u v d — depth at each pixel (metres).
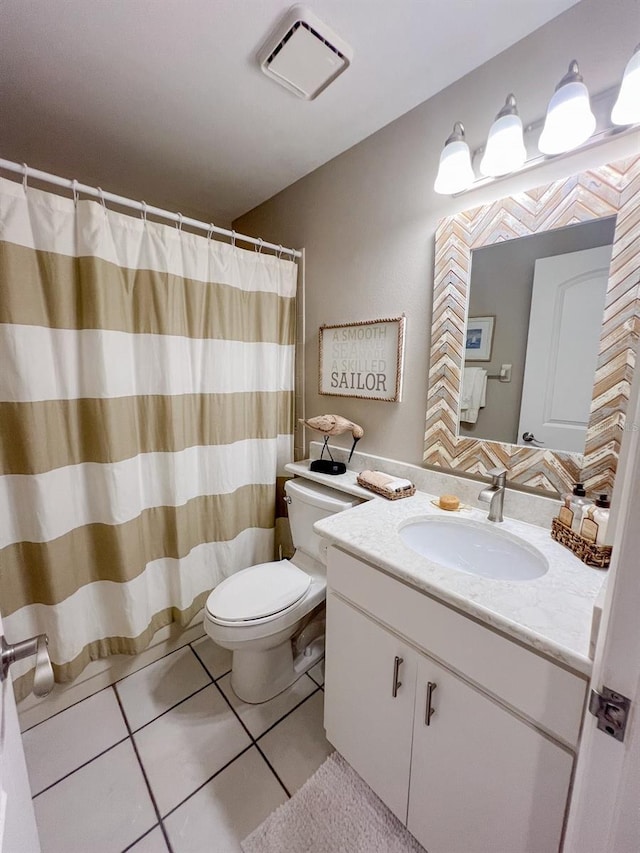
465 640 0.77
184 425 1.51
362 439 1.64
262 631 1.25
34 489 1.17
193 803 1.07
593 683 0.48
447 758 0.83
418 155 1.30
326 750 1.23
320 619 1.65
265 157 1.61
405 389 1.44
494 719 0.74
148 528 1.49
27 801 0.65
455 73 1.15
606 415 0.94
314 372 1.85
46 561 1.21
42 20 0.97
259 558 1.91
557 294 1.01
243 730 1.29
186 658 1.61
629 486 0.40
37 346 1.14
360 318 1.58
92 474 1.31
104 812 1.05
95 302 1.20
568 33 0.95
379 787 1.02
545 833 0.69
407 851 0.95
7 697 0.59
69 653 1.29
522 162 1.02
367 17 0.97
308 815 1.04
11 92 1.23
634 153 0.87
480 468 1.22
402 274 1.40
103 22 0.98
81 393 1.26
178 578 1.56
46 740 1.25
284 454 1.96
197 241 1.47
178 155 1.59
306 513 1.55
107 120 1.37
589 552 0.88
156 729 1.29
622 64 0.88
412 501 1.31
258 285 1.70
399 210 1.38
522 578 1.00
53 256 1.15
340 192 1.60
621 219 0.88
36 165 1.66
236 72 1.15
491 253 1.13
